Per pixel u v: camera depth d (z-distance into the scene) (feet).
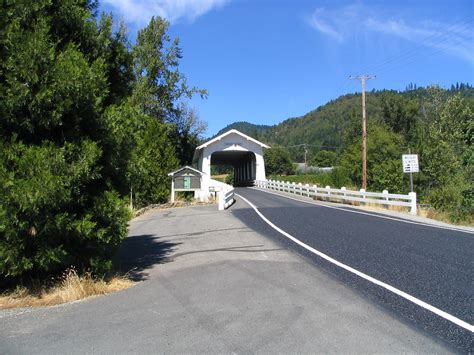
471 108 151.94
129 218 26.30
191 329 16.69
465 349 14.29
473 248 32.71
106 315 18.99
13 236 21.66
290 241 36.88
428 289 21.27
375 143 146.41
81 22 26.20
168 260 31.71
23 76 22.25
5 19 22.99
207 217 61.26
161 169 94.32
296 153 450.71
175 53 163.63
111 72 29.19
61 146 23.93
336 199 88.99
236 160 215.10
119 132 25.93
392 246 33.71
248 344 15.03
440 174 115.65
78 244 25.12
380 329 16.07
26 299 22.44
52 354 14.97
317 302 19.45
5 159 21.76
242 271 26.23
